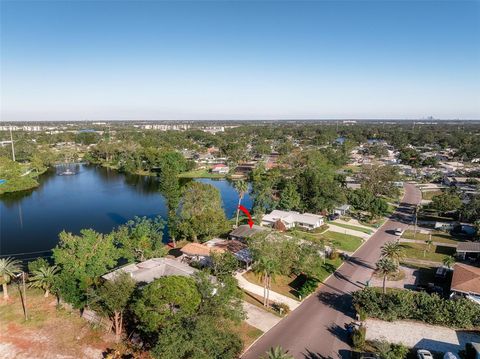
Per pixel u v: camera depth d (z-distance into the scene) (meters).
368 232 85.44
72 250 53.06
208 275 46.06
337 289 56.19
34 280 54.69
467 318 44.81
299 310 49.72
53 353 40.28
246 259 61.03
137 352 39.56
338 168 170.38
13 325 45.25
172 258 67.00
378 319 47.22
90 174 175.38
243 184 96.56
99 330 44.44
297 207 100.38
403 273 62.09
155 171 177.25
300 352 40.44
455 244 77.06
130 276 46.84
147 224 71.12
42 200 122.38
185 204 80.50
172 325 35.31
